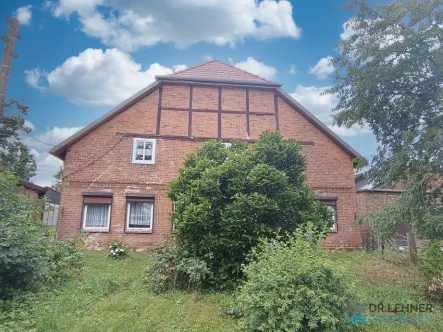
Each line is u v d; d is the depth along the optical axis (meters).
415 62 7.50
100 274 7.40
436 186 7.09
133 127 13.41
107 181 12.75
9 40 11.48
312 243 5.10
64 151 13.10
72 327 4.62
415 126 7.95
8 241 5.43
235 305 5.32
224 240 6.65
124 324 4.80
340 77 9.00
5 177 7.09
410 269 8.10
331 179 13.91
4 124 15.74
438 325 5.07
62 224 12.18
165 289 6.45
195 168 7.82
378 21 7.93
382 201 16.59
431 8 7.04
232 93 14.40
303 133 14.26
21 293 5.64
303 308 4.05
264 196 6.79
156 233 12.53
